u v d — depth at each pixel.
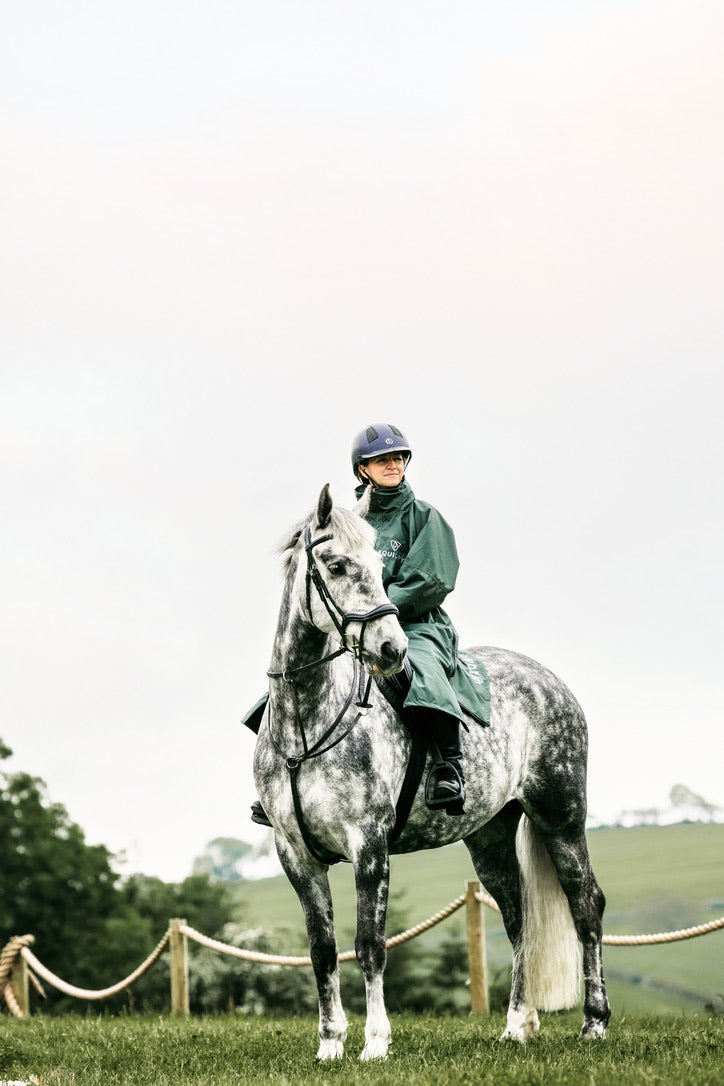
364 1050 8.45
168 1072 9.13
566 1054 8.67
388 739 8.98
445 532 9.70
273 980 42.88
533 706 10.55
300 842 8.87
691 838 91.75
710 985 49.00
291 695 8.70
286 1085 7.61
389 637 8.08
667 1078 7.25
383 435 9.71
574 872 10.61
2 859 51.53
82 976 49.59
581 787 10.75
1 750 54.00
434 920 15.43
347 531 8.34
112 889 53.50
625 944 13.60
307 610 8.48
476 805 9.86
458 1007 39.62
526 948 10.67
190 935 16.92
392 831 9.30
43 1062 10.34
